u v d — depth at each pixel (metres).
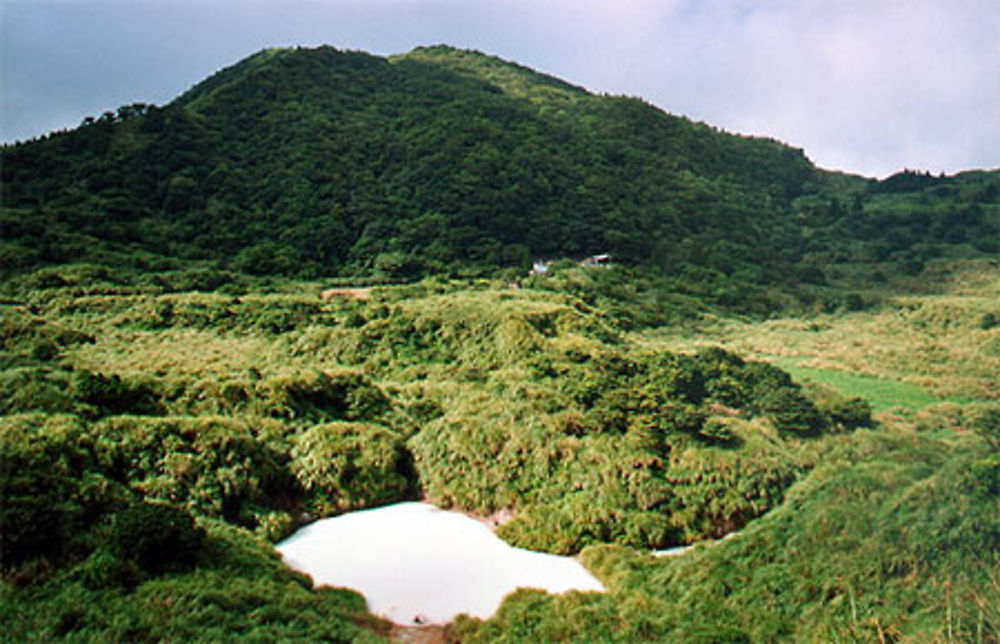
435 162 113.25
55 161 99.00
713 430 30.64
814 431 34.03
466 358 45.91
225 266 80.50
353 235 95.19
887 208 129.12
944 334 57.22
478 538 26.06
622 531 26.09
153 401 30.47
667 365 39.16
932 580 17.17
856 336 58.84
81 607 16.55
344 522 27.20
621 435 30.48
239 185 100.94
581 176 121.31
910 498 20.12
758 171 160.62
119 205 89.06
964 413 33.50
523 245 95.44
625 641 18.25
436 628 19.80
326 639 17.61
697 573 21.34
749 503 27.45
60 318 53.94
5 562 17.64
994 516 17.84
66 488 20.89
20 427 23.03
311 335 49.75
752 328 65.19
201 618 17.06
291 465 28.67
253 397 32.62
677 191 126.12
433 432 32.12
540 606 20.38
